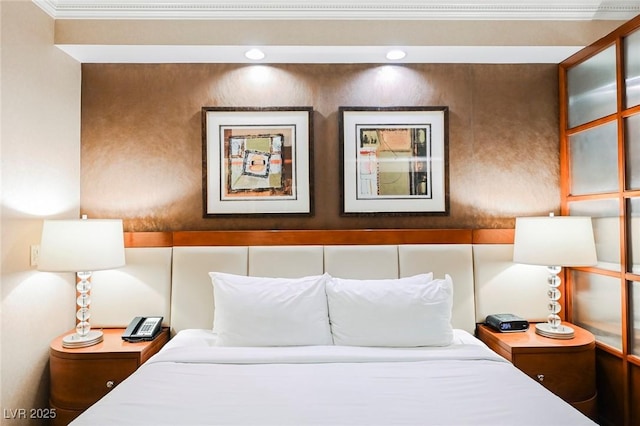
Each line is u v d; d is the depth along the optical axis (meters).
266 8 2.36
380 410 1.36
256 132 2.61
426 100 2.64
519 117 2.64
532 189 2.64
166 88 2.60
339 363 1.80
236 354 1.85
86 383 2.04
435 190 2.62
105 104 2.59
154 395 1.47
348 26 2.39
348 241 2.53
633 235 2.10
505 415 1.33
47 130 2.27
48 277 2.25
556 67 2.64
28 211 2.12
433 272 2.49
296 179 2.62
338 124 2.62
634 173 2.09
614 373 2.22
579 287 2.53
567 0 2.37
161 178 2.60
